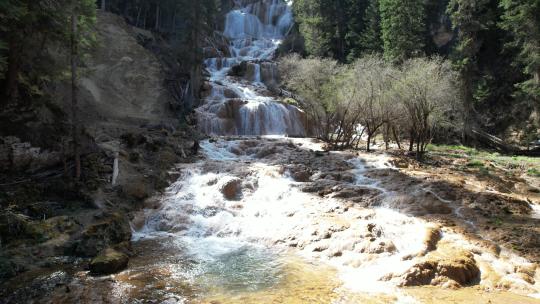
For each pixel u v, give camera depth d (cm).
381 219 1255
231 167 1753
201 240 1190
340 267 980
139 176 1549
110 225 1123
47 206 1195
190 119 2839
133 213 1309
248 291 835
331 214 1302
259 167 1755
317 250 1078
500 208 1380
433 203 1372
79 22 1428
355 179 1708
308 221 1230
